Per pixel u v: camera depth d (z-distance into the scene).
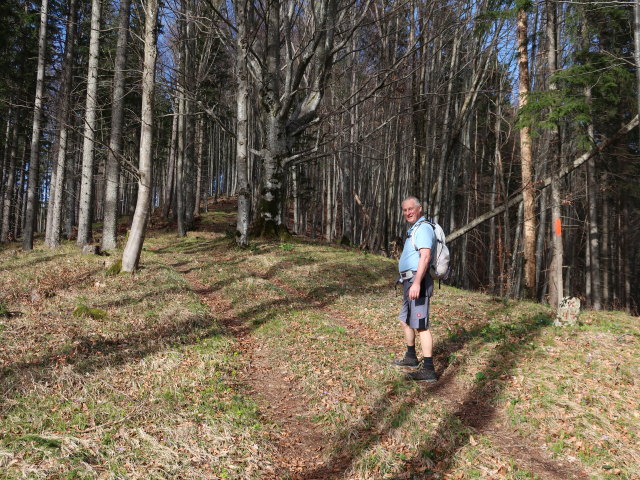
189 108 24.27
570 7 13.03
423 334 4.92
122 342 5.88
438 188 17.19
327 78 18.84
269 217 18.12
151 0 10.35
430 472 3.32
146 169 10.80
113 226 15.38
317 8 18.33
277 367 5.71
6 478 2.84
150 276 10.49
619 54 12.76
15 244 23.95
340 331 6.83
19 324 6.21
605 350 5.53
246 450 3.59
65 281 10.01
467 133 22.09
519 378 4.86
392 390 4.64
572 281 22.98
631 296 22.23
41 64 17.45
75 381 4.46
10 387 4.17
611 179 17.77
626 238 21.00
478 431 3.90
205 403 4.29
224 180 56.94
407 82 17.81
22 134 26.25
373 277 12.48
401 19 18.67
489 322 7.38
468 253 27.81
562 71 10.94
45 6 17.39
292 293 10.37
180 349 5.70
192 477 3.14
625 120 15.20
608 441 3.59
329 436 4.00
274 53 17.78
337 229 39.94
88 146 16.03
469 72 20.45
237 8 15.01
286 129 18.33
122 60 14.77
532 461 3.45
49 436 3.39
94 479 2.96
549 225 20.77
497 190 22.61
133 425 3.70
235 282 10.57
